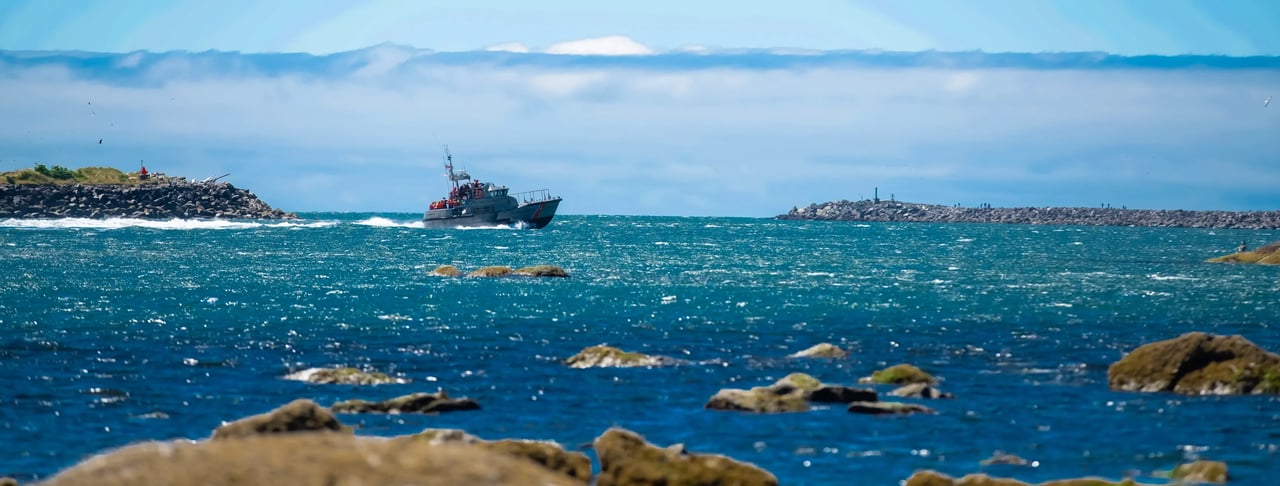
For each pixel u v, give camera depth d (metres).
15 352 69.38
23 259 164.00
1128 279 144.88
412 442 24.94
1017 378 61.66
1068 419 50.53
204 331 80.56
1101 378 61.44
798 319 91.56
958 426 48.94
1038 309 101.00
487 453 25.09
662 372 63.22
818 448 45.25
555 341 77.00
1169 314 97.62
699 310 97.81
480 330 82.50
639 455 37.62
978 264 184.25
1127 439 46.97
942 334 82.25
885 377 60.03
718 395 52.84
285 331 81.00
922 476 37.81
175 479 22.50
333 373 60.66
